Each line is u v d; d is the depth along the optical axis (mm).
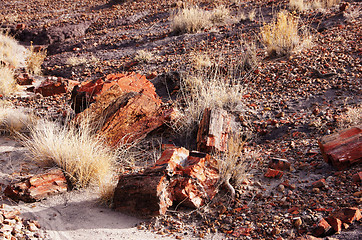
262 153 4977
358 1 11414
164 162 4004
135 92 5902
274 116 5949
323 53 7738
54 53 13461
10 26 15719
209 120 5363
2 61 11359
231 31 11234
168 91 7633
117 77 6566
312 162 4465
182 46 10945
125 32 13945
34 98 8461
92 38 13914
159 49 11234
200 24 12234
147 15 15742
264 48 9211
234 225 3551
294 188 3980
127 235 3473
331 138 4418
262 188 4125
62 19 16625
